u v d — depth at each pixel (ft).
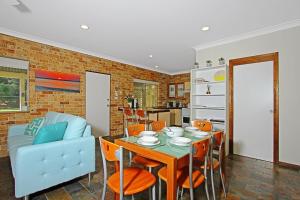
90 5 7.15
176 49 13.33
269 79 9.77
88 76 14.16
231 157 10.53
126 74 17.42
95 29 9.63
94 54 14.38
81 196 6.21
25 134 9.25
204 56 12.38
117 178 4.93
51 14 7.94
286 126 9.16
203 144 4.98
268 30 9.55
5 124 10.03
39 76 11.34
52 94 11.98
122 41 11.60
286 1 6.82
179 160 4.56
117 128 16.48
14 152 6.73
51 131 6.56
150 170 6.82
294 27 8.87
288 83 9.09
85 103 13.96
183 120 20.02
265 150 9.96
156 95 22.00
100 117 15.08
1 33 9.71
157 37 10.82
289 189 6.82
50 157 5.97
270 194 6.47
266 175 8.05
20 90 10.59
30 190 5.52
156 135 6.60
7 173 7.84
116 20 8.52
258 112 10.19
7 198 5.93
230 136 11.18
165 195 6.45
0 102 9.87
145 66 19.43
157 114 16.01
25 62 10.73
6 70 10.04
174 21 8.59
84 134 7.41
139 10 7.54
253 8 7.35
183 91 22.61
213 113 12.33
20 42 10.47
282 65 9.26
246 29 9.59
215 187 7.00
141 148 5.10
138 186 4.52
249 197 6.28
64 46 12.41
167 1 6.83
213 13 7.79
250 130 10.50
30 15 8.04
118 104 16.58
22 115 10.65
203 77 12.82
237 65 10.92
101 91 15.15
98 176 7.80
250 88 10.44
